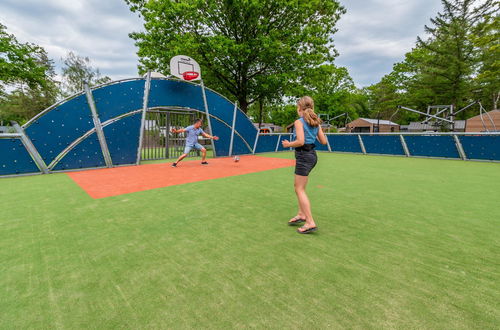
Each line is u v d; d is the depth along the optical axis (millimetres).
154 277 1975
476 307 1623
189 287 1847
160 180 6059
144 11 18594
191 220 3293
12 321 1493
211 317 1535
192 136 8602
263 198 4426
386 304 1656
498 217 3434
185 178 6336
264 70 19812
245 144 13383
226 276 1991
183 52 16188
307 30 17453
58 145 7336
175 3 15914
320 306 1637
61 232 2879
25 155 6801
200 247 2508
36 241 2635
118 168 8148
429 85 33281
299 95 20156
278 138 15656
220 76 19719
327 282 1909
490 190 5082
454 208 3865
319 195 4660
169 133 11383
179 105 10297
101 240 2666
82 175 6781
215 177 6488
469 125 21953
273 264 2180
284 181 5965
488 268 2111
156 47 17562
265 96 21219
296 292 1786
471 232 2910
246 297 1731
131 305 1647
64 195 4582
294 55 18031
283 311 1589
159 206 3916
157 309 1609
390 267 2131
